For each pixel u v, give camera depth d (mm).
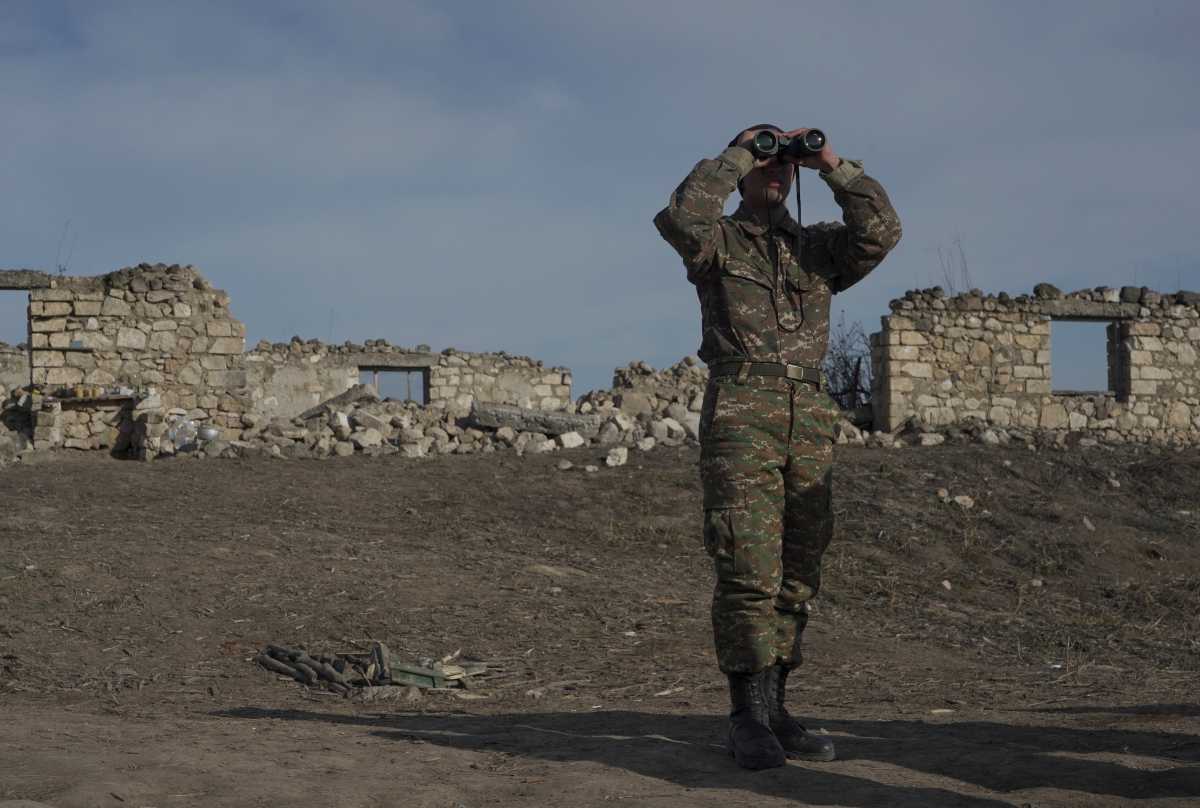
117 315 17656
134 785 3049
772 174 3742
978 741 4242
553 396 26984
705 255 3611
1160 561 12594
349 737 4258
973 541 12547
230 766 3400
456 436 16891
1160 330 20547
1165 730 4555
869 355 21375
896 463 15383
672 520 12891
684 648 8023
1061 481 15125
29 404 16547
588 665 7414
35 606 8180
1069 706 5758
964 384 19328
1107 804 3082
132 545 10141
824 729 4680
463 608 8859
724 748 3953
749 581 3529
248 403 18172
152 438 16062
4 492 12633
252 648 7621
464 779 3340
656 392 20875
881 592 10789
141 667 7062
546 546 11695
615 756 3721
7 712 4859
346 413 17719
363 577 9562
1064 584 11555
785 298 3660
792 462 3609
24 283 17250
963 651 8945
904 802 3074
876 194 3670
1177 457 16828
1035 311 19766
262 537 10906
